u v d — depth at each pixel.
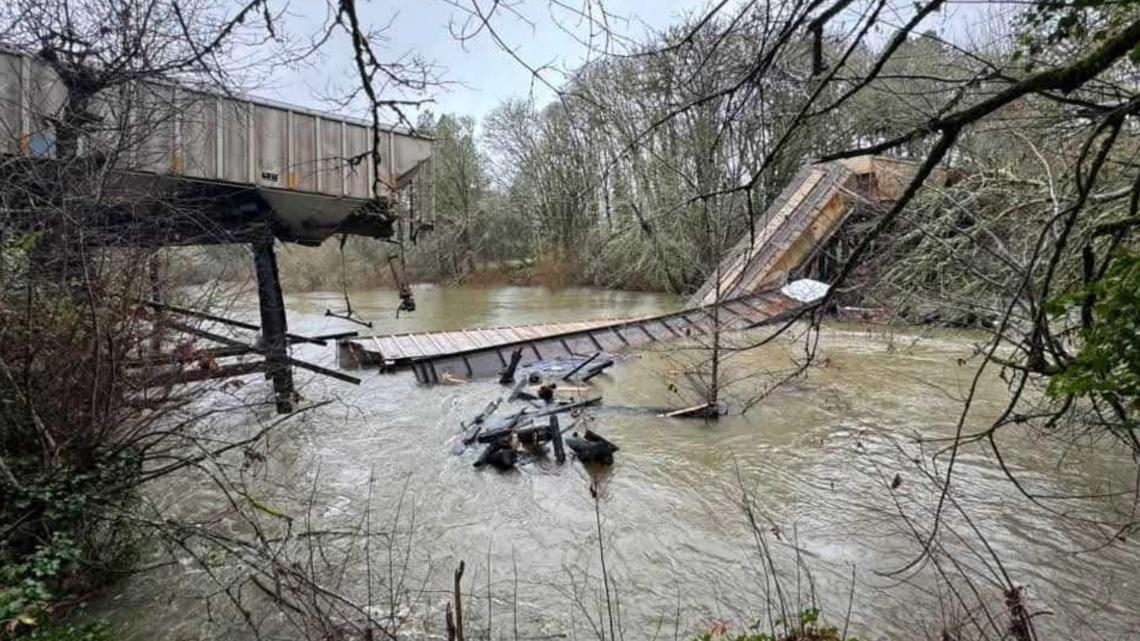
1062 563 5.61
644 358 15.38
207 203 8.91
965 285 8.28
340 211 10.37
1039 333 2.65
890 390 11.50
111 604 4.97
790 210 20.09
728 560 5.94
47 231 4.61
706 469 8.22
